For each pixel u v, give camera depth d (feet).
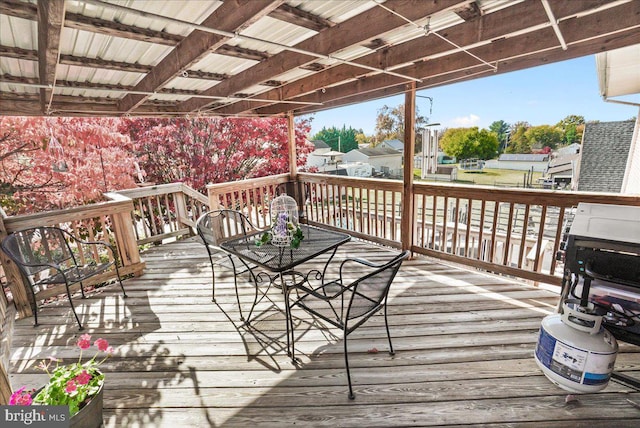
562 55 7.92
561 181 26.66
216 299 10.13
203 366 7.01
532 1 5.68
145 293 10.65
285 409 5.79
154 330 8.46
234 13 4.77
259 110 16.70
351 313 6.28
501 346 7.30
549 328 5.55
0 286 9.16
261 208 17.74
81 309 9.65
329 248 8.45
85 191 15.94
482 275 11.15
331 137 42.37
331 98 13.00
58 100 10.96
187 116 14.35
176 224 17.52
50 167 15.46
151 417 5.71
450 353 7.13
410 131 11.72
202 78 9.36
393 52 8.13
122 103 12.09
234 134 21.91
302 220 18.08
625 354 6.79
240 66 8.81
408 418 5.50
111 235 17.33
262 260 7.59
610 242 5.37
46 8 3.87
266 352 7.43
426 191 12.03
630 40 6.91
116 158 17.21
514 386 6.11
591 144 27.66
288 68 7.72
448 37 7.02
